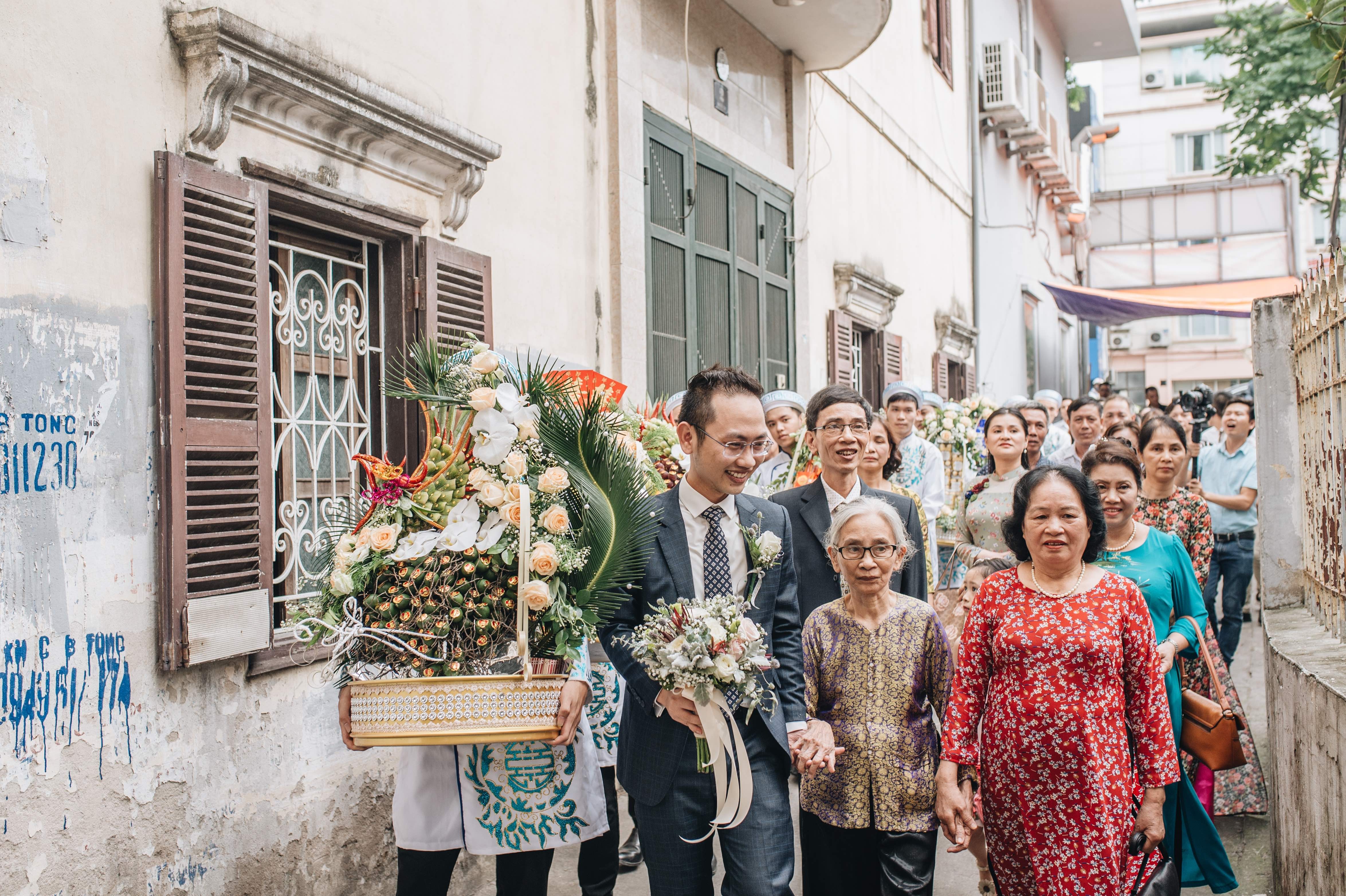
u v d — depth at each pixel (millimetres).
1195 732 3693
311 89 3873
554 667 2855
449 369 3045
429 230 4727
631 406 4695
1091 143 27500
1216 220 24922
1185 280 25500
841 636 3416
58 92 3039
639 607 2957
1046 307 20359
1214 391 32250
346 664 2920
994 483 5453
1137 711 3076
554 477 2881
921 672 3377
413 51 4633
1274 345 4484
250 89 3676
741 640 2617
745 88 8188
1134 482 4031
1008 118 16297
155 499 3307
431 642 2830
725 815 2684
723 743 2658
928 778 3309
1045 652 3012
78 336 3068
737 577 2961
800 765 2994
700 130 7383
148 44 3354
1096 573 3127
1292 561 4418
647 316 6590
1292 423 4441
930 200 13219
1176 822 3648
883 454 4922
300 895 3865
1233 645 7195
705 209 7484
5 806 2814
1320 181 17406
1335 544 3750
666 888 2848
